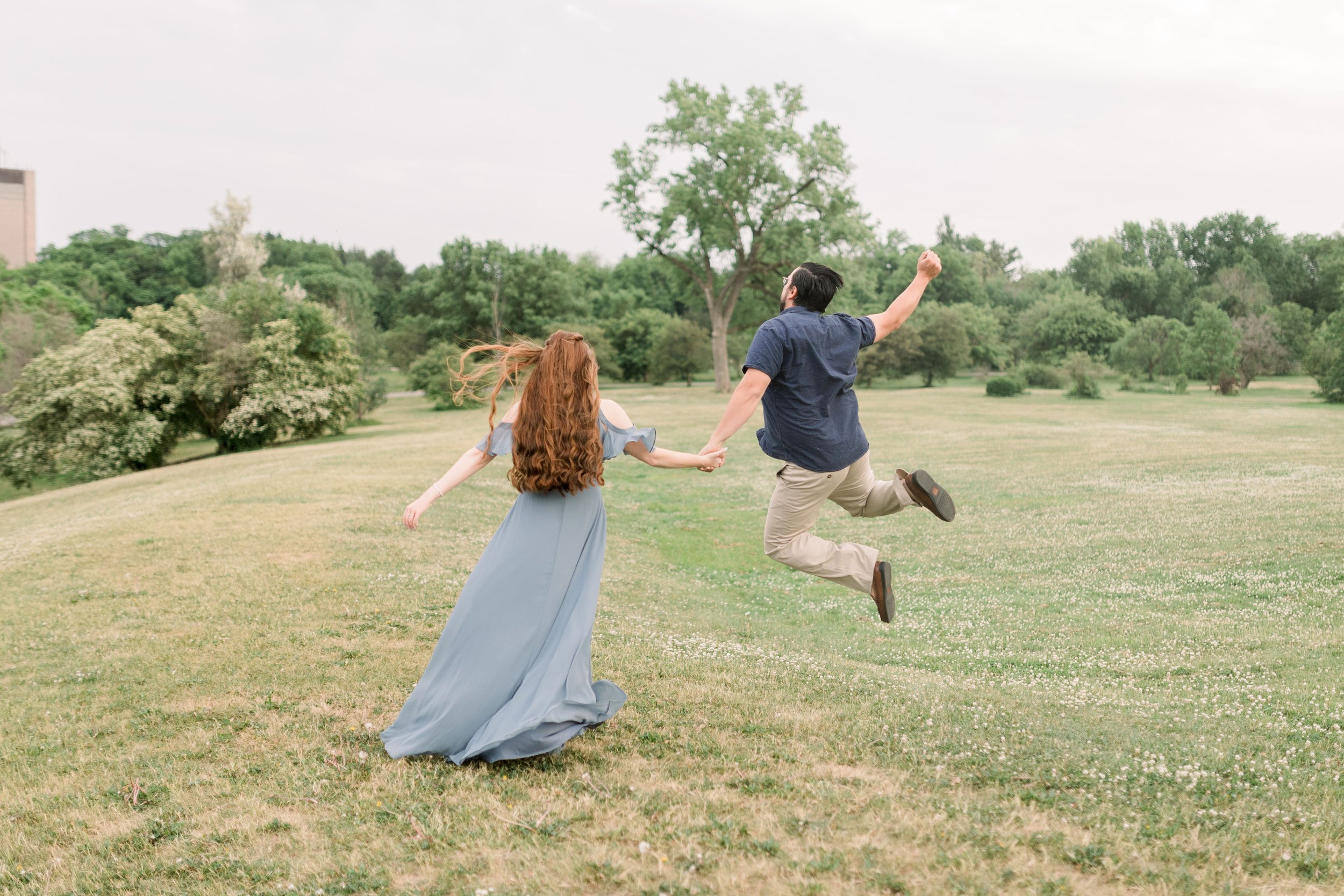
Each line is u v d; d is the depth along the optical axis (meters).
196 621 8.31
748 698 5.91
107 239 119.31
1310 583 10.59
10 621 8.80
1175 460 24.34
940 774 4.32
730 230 56.38
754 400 3.94
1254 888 3.01
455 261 78.19
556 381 4.06
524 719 3.94
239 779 4.29
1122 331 80.81
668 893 2.95
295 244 141.12
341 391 42.50
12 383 38.25
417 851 3.38
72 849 3.60
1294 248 101.81
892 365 71.62
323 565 11.12
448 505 17.33
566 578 4.21
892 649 8.74
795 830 3.49
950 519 4.23
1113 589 11.23
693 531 17.48
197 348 40.09
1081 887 2.99
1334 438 28.69
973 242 143.50
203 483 22.75
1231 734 5.34
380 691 5.83
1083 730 5.38
